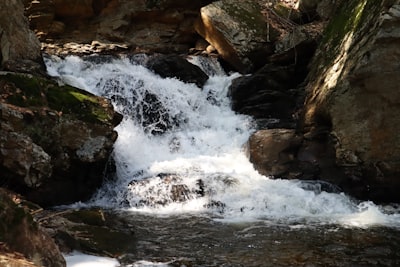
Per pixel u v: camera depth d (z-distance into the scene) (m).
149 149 9.99
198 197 8.02
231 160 9.64
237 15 13.64
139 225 6.83
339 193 8.37
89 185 8.24
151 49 14.88
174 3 15.34
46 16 14.36
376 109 8.34
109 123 8.24
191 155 10.00
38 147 7.12
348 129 8.63
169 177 8.41
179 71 12.02
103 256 5.36
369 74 8.24
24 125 7.38
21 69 9.07
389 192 8.37
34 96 7.86
